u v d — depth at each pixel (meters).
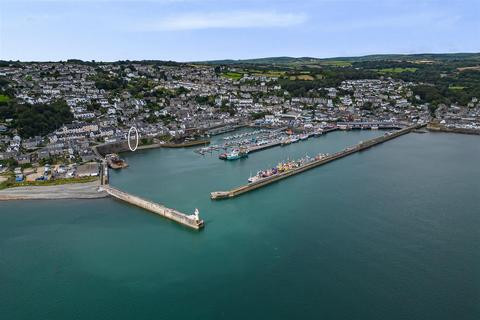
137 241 137.12
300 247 130.25
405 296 103.50
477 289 105.94
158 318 97.38
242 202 174.25
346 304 100.75
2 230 145.50
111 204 172.62
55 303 104.00
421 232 140.12
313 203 171.75
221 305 101.50
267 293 106.06
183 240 137.38
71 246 133.50
